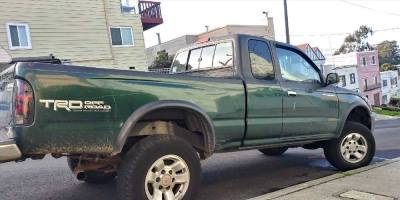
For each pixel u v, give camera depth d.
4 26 19.61
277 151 8.34
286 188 5.32
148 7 27.42
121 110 4.11
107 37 23.19
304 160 7.97
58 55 21.22
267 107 5.40
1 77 4.33
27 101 3.71
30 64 3.77
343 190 5.08
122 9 24.91
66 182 6.43
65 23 21.61
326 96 6.29
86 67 4.00
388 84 61.34
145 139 4.35
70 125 3.86
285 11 24.56
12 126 3.81
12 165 7.89
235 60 5.38
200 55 6.09
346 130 6.63
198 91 4.68
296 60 6.16
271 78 5.63
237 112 5.04
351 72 52.78
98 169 5.08
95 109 3.97
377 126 17.64
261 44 5.67
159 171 4.31
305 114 5.96
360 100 6.93
